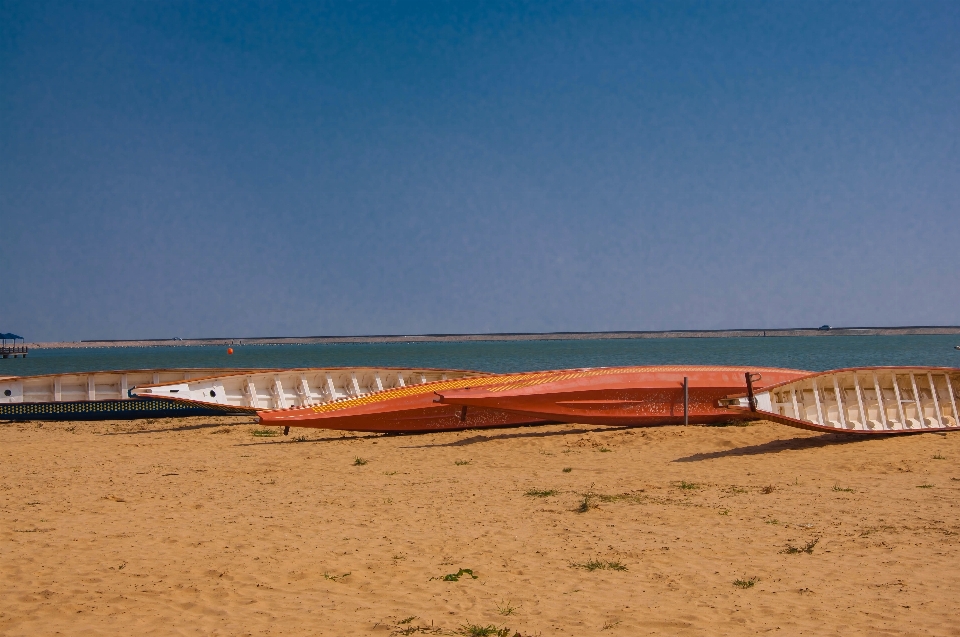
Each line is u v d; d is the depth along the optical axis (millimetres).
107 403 26172
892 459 15117
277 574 8727
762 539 9953
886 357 76750
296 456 17828
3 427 24625
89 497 13102
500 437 19922
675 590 8078
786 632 6891
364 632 6980
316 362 93125
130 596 7969
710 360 76625
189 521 11273
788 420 16688
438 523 11062
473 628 7031
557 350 137375
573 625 7133
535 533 10461
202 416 26625
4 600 7836
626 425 20906
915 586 7988
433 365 79000
